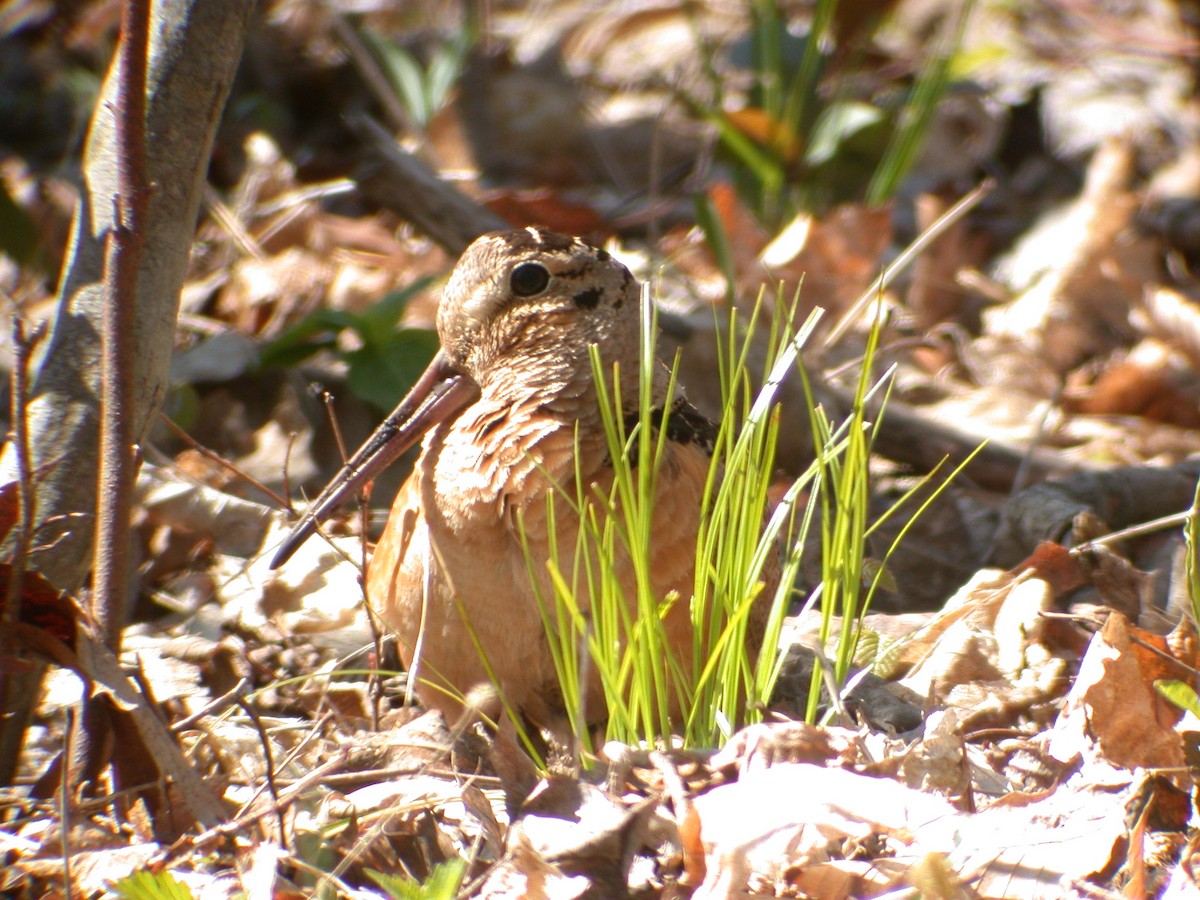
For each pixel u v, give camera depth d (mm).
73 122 14656
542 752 6633
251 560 8211
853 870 5117
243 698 5855
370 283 11859
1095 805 5562
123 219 5324
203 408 9852
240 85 15445
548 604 6207
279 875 5047
